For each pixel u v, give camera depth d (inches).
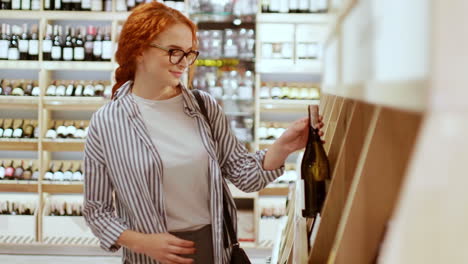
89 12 231.1
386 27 18.0
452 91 12.1
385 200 33.9
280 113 245.4
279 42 234.2
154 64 73.4
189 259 71.7
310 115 70.0
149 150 73.4
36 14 231.6
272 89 237.3
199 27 236.2
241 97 232.5
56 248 233.1
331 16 36.4
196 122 77.1
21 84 238.1
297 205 74.9
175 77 74.2
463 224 12.7
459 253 12.8
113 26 232.2
